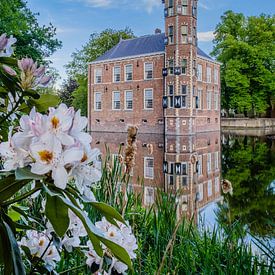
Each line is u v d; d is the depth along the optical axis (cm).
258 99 3828
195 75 2980
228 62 3753
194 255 310
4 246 82
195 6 2977
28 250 114
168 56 2942
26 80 101
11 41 110
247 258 287
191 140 2567
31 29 1641
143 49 3181
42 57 1642
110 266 115
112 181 287
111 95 3338
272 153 1820
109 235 114
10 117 120
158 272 140
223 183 193
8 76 103
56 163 74
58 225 79
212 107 3444
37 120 77
